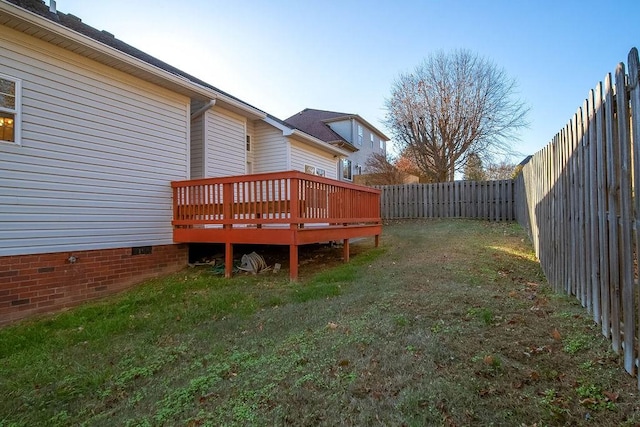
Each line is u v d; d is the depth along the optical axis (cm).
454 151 1981
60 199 556
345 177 2175
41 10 665
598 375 224
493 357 252
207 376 276
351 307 412
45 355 355
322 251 895
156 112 717
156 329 411
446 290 436
